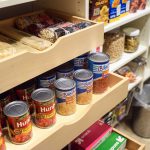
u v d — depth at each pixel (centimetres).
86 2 103
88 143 121
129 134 180
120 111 178
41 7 123
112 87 108
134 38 161
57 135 87
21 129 81
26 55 74
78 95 99
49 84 97
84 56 104
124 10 141
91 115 100
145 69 197
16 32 96
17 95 93
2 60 68
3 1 71
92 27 93
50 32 90
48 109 86
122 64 152
